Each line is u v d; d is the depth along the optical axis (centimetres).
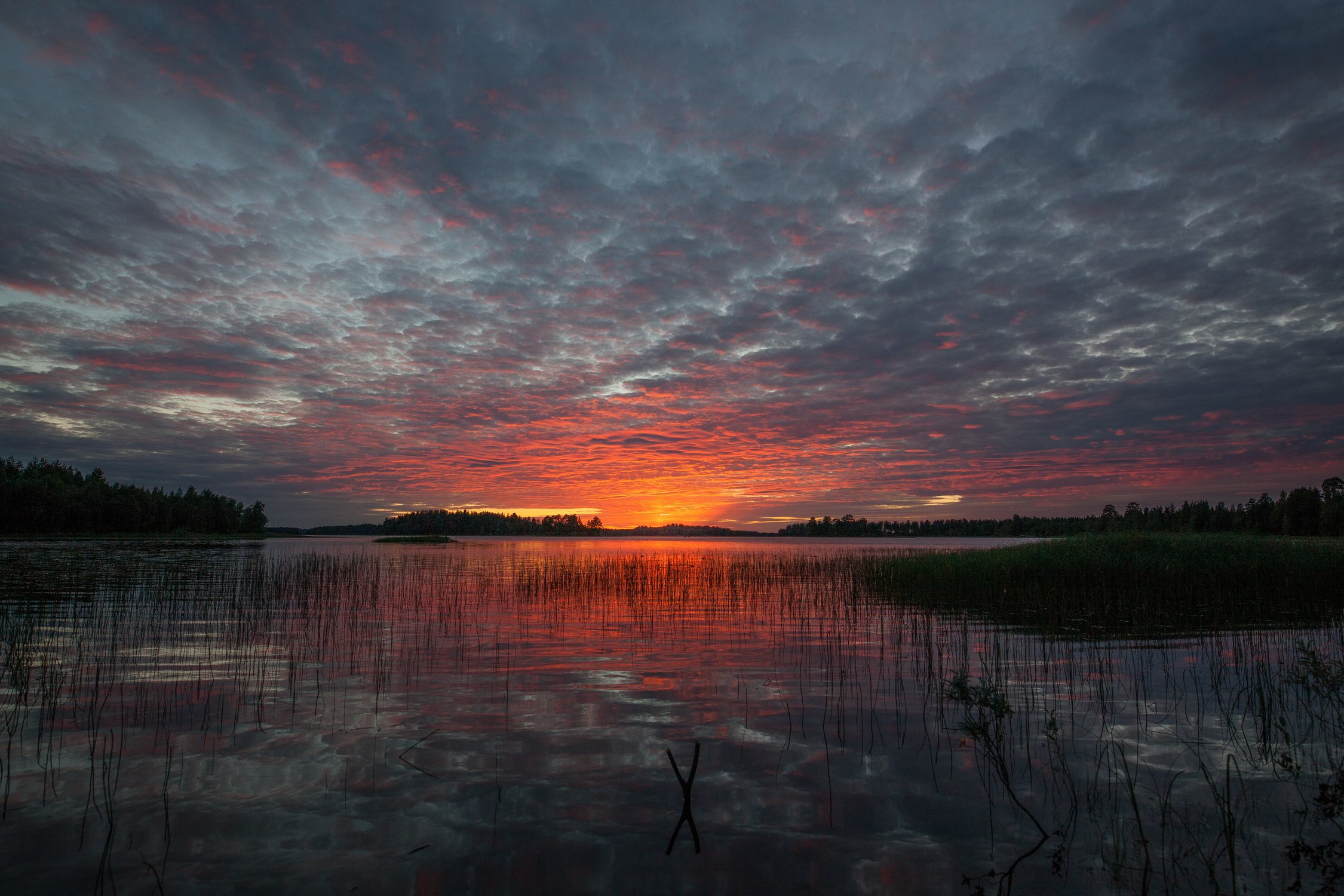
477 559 3834
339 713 751
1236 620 1409
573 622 1420
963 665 1001
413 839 473
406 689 855
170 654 1063
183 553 4256
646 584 2189
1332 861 443
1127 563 1898
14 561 3025
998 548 2498
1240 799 538
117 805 522
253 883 418
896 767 603
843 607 1655
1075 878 427
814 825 497
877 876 430
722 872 434
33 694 824
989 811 520
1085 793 554
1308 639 1192
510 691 852
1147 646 1145
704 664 1012
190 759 616
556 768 598
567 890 413
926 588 1941
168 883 416
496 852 456
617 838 475
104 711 756
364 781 567
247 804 524
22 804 522
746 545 9488
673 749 647
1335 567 1811
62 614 1465
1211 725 721
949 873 434
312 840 470
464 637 1237
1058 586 1784
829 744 659
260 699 805
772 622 1421
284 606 1630
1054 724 645
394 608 1623
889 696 834
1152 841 474
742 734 689
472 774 583
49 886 412
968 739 675
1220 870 434
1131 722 731
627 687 873
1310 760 621
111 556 3588
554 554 4625
